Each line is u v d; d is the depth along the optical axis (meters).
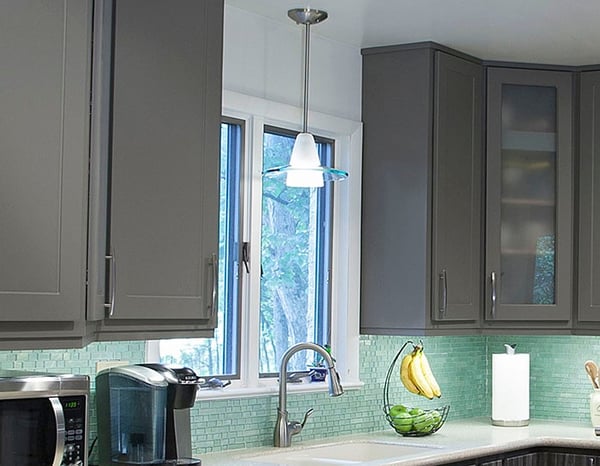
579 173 5.17
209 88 3.64
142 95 3.38
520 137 5.15
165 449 3.49
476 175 5.05
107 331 3.29
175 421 3.51
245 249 4.41
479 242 5.07
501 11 4.34
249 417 4.34
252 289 4.41
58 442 2.91
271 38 4.51
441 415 4.88
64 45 2.94
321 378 4.72
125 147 3.31
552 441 4.73
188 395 3.52
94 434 3.71
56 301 2.90
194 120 3.57
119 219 3.29
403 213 4.84
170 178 3.47
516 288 5.12
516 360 5.20
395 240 4.85
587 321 5.13
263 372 4.55
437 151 4.84
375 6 4.28
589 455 4.68
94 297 3.08
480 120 5.10
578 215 5.16
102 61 3.16
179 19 3.51
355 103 4.94
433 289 4.80
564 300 5.15
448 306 4.85
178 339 3.81
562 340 5.59
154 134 3.41
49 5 2.90
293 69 4.62
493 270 5.07
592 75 5.17
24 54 2.83
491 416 5.65
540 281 5.15
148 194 3.39
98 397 3.56
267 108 4.46
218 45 3.68
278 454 4.27
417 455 4.10
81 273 2.98
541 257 5.15
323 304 4.88
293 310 4.72
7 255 2.79
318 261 4.86
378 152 4.92
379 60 4.94
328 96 4.79
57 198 2.91
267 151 4.61
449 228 4.89
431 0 4.20
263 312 4.57
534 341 5.66
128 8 3.32
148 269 3.39
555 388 5.59
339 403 4.80
